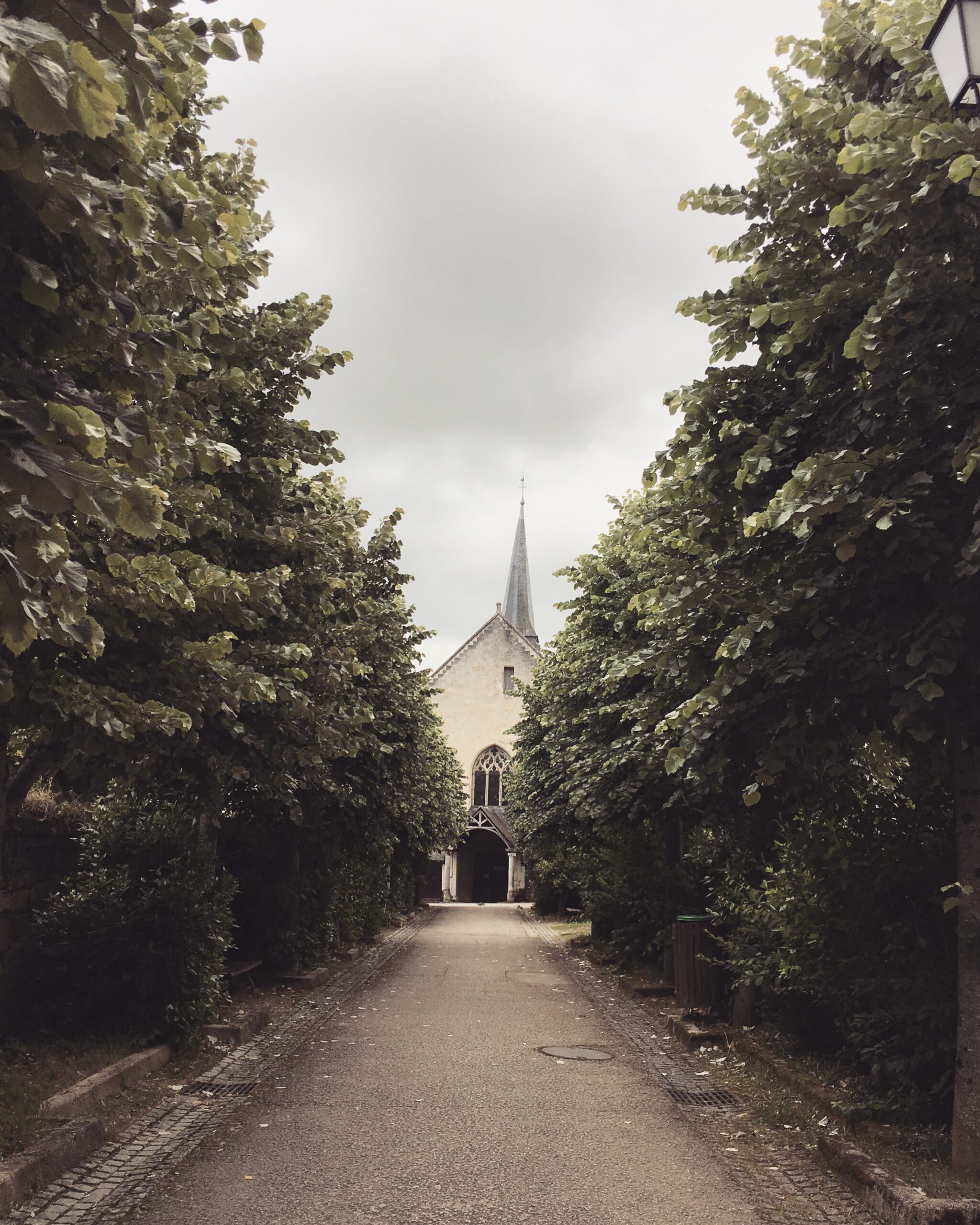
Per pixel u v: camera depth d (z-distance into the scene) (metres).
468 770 61.03
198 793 8.36
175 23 3.60
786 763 5.95
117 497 2.66
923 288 4.90
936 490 5.31
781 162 5.79
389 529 14.59
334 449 8.84
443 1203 5.15
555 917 36.81
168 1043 8.59
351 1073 8.43
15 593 2.78
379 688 15.15
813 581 5.57
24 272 3.11
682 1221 4.96
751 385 6.44
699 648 6.61
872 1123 6.27
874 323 4.89
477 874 62.19
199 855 9.91
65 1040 8.22
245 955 14.39
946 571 5.21
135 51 2.60
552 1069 8.77
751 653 5.75
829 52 6.16
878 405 5.37
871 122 4.90
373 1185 5.40
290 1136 6.38
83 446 3.03
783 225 6.09
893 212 4.98
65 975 8.58
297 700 7.26
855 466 4.87
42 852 9.38
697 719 5.95
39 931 8.59
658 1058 9.40
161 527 3.04
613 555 14.20
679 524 6.96
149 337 3.68
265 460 7.72
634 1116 7.11
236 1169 5.64
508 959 19.92
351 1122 6.77
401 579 14.77
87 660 6.05
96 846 9.41
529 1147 6.23
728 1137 6.59
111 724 5.41
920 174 4.95
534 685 24.06
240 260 6.40
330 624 10.05
